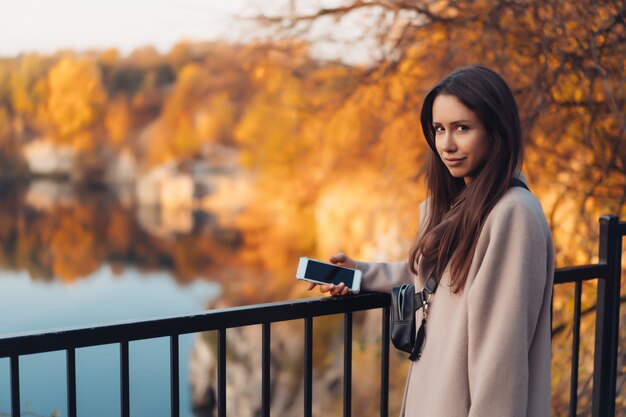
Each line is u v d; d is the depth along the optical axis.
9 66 45.53
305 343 1.70
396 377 8.28
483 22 4.81
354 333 10.71
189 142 42.47
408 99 5.68
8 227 41.16
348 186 6.91
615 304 2.14
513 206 1.43
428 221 1.68
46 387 13.45
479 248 1.46
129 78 44.75
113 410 12.77
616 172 4.96
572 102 4.77
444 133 1.53
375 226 6.93
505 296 1.39
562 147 5.10
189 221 40.22
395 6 5.41
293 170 7.50
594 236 4.93
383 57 5.66
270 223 23.84
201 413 13.49
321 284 1.79
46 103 45.91
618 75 4.40
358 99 6.07
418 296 1.61
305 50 6.13
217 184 42.34
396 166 6.07
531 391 1.44
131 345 15.58
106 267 32.16
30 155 48.19
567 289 5.16
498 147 1.48
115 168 47.12
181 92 40.59
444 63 5.14
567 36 4.45
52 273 31.42
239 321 1.58
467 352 1.46
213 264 30.02
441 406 1.47
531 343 1.46
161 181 44.00
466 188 1.57
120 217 42.53
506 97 1.48
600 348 2.15
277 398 12.18
